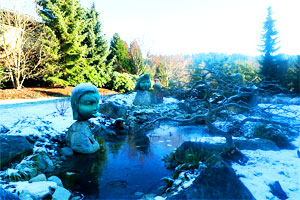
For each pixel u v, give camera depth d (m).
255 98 7.52
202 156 3.73
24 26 13.88
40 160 3.98
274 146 4.30
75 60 16.62
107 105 9.16
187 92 4.36
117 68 26.86
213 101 6.21
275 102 11.70
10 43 13.70
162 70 26.88
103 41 21.92
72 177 3.67
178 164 4.05
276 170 3.21
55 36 15.30
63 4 16.23
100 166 4.18
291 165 3.38
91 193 3.10
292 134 5.22
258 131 5.12
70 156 4.73
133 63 28.36
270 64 19.70
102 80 19.67
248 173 3.08
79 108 5.01
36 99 12.38
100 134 6.87
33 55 14.99
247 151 4.03
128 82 21.27
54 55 15.02
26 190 2.76
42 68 15.78
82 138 4.98
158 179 3.58
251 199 2.28
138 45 30.23
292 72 17.62
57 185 3.22
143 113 9.43
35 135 5.18
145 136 6.65
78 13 17.33
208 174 2.45
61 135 5.70
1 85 13.98
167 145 5.65
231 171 2.49
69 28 16.12
